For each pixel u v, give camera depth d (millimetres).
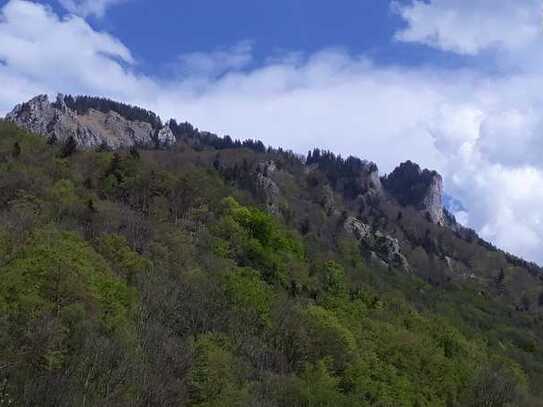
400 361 97000
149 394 53844
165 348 62281
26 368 48906
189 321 74188
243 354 74875
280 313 87062
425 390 94688
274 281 111688
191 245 99750
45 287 57688
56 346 51625
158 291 74250
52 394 46781
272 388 67688
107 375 51688
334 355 84625
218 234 113875
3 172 97125
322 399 70438
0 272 58062
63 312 55312
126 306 66188
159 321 68875
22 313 53156
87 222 91125
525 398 108625
